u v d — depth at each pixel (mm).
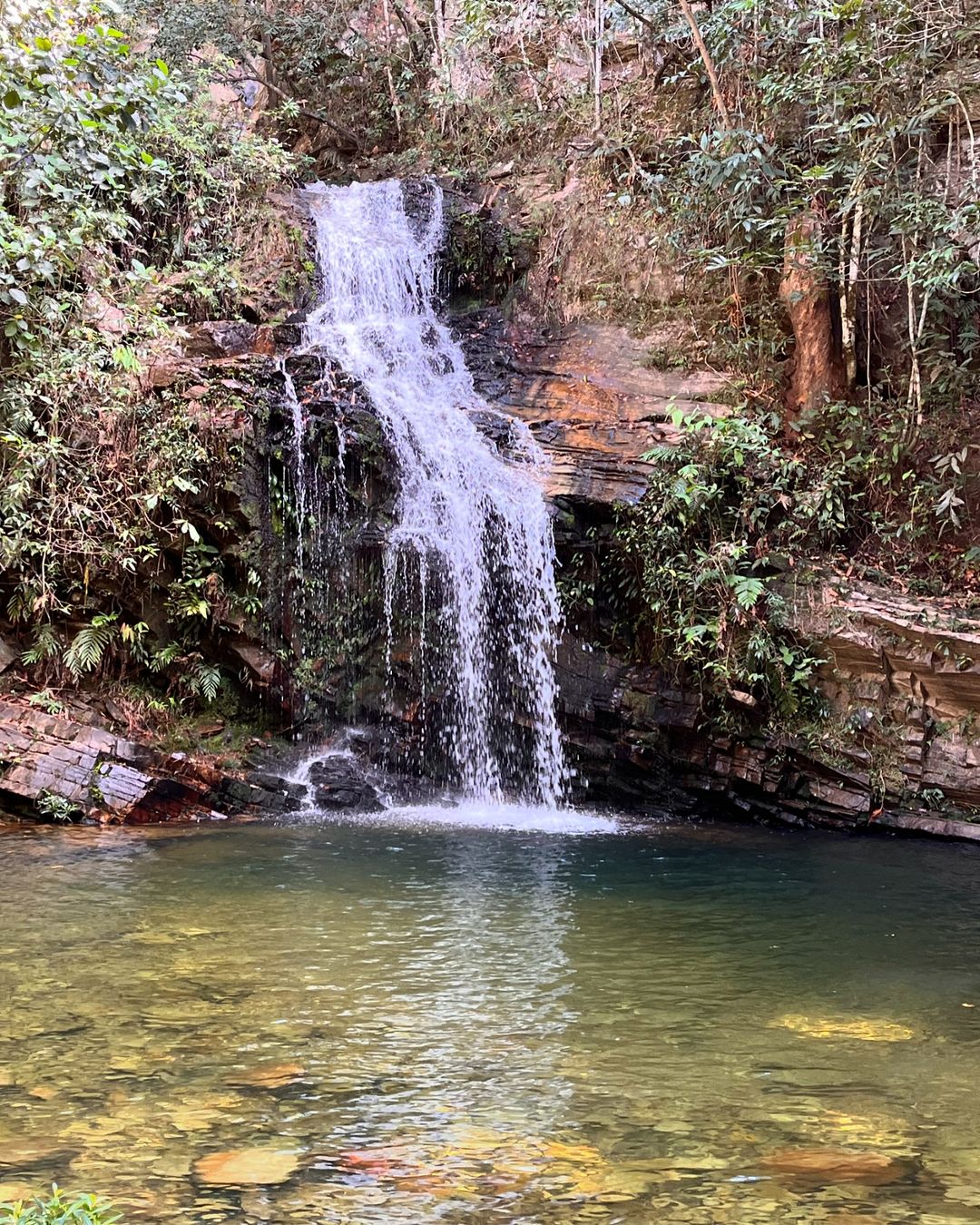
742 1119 3293
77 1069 3627
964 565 10867
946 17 11305
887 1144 3115
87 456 10141
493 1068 3705
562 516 10953
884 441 11305
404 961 5023
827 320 11992
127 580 10062
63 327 10430
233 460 10078
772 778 10062
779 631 10289
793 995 4617
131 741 9195
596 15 15508
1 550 9586
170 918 5707
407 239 15000
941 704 9914
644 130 14914
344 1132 3174
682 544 10688
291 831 8594
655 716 10422
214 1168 2926
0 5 8500
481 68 17391
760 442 10891
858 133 11891
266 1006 4320
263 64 19000
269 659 10117
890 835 9641
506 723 10789
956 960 5254
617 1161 2996
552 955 5207
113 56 9328
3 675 9555
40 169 9461
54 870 6852
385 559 10781
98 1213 2545
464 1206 2734
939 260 10594
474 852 7953
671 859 7934
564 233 14609
